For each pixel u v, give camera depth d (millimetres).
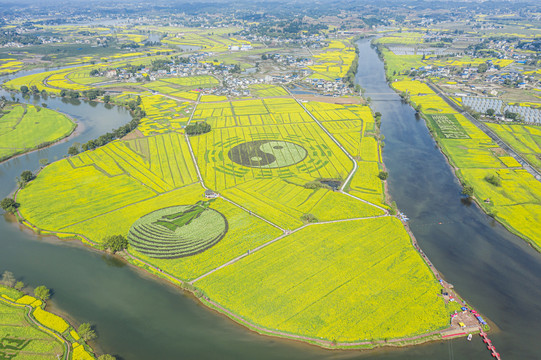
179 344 121625
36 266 157125
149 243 167750
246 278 146250
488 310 136375
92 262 159625
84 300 139500
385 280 145625
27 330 123875
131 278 150250
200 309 135250
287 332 124438
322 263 154250
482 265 160500
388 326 125938
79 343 119875
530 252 169375
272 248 163500
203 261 156375
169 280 148250
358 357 117250
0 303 135125
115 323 129750
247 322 128500
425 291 140750
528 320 132625
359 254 160125
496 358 117438
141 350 119438
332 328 125188
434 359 116938
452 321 129000
